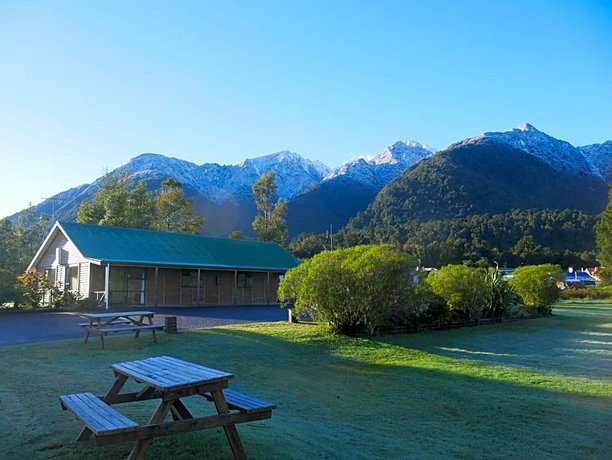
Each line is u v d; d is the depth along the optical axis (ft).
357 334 44.01
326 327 45.29
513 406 24.35
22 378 25.45
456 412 23.22
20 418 18.16
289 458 15.53
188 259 85.46
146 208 134.82
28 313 65.82
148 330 39.45
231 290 92.48
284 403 23.84
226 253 95.45
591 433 20.58
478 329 54.65
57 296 72.38
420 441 18.86
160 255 83.20
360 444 17.97
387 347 39.55
